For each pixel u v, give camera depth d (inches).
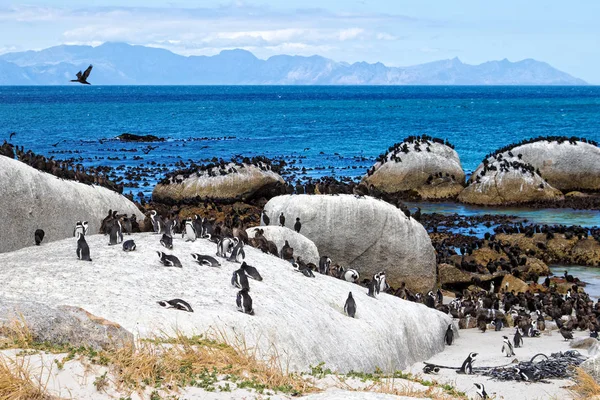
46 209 1336.1
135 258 1025.5
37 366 557.9
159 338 719.1
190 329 783.7
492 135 5344.5
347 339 955.3
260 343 813.9
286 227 1494.8
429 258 1603.1
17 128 5900.6
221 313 840.9
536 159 2967.5
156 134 5590.6
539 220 2411.4
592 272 1852.9
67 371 561.0
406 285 1578.5
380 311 1099.9
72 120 7027.6
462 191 2832.2
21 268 967.6
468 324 1411.2
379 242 1563.7
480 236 2170.3
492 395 892.0
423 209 2657.5
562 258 1964.8
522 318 1328.7
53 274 935.0
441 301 1510.8
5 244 1259.8
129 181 3016.7
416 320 1162.0
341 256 1563.7
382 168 2910.9
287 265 1168.8
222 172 2541.8
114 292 872.3
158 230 1247.5
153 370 599.5
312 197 1588.3
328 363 882.8
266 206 1622.8
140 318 785.6
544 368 1008.9
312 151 4357.8
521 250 1969.7
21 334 597.9
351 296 1027.3
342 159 3954.2
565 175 2928.2
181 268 1004.6
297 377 693.3
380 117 7770.7
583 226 2297.0
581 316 1379.2
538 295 1549.0
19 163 1333.7
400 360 1048.2
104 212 1476.4
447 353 1175.6
